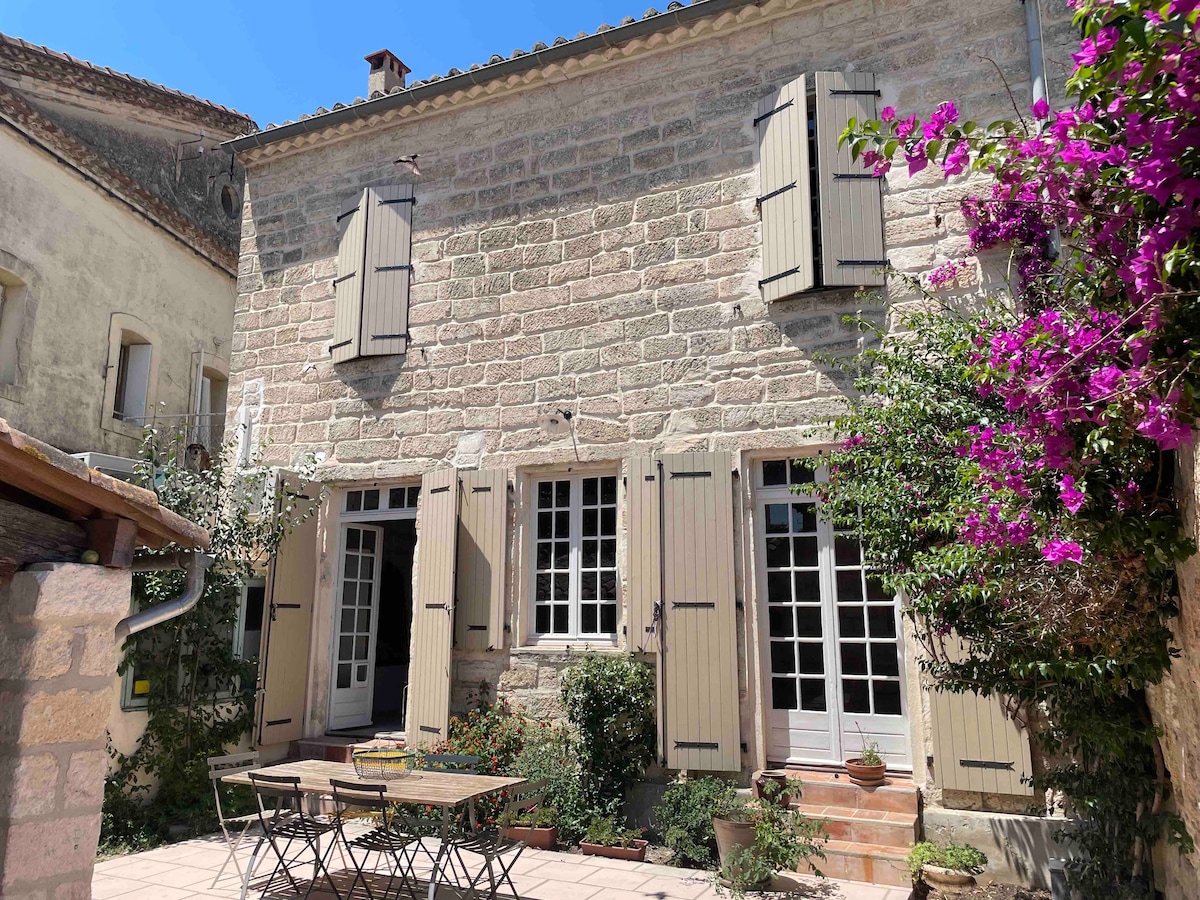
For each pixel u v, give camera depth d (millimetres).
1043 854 5297
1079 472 3072
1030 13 6141
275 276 9000
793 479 6617
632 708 6438
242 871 5691
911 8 6617
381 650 10789
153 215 11648
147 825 6703
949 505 4355
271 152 9117
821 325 6531
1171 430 2504
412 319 8180
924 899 5141
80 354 10453
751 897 5070
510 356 7676
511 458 7484
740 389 6734
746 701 6293
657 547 6652
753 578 6453
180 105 13211
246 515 7637
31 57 10828
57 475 2830
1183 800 3646
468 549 7414
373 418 8188
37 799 2795
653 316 7148
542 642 7180
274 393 8742
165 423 11664
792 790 5715
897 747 6027
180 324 12273
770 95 6871
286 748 7734
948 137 3184
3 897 2670
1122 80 2545
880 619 6223
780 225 6641
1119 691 3861
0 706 2814
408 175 8477
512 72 7789
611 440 7125
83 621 2988
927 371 5125
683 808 5836
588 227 7547
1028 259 5754
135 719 6992
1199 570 3117
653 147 7383
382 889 5305
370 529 8734
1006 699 5465
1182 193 2447
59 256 10227
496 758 6492
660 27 7164
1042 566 3619
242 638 8008
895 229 6426
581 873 5566
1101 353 2947
